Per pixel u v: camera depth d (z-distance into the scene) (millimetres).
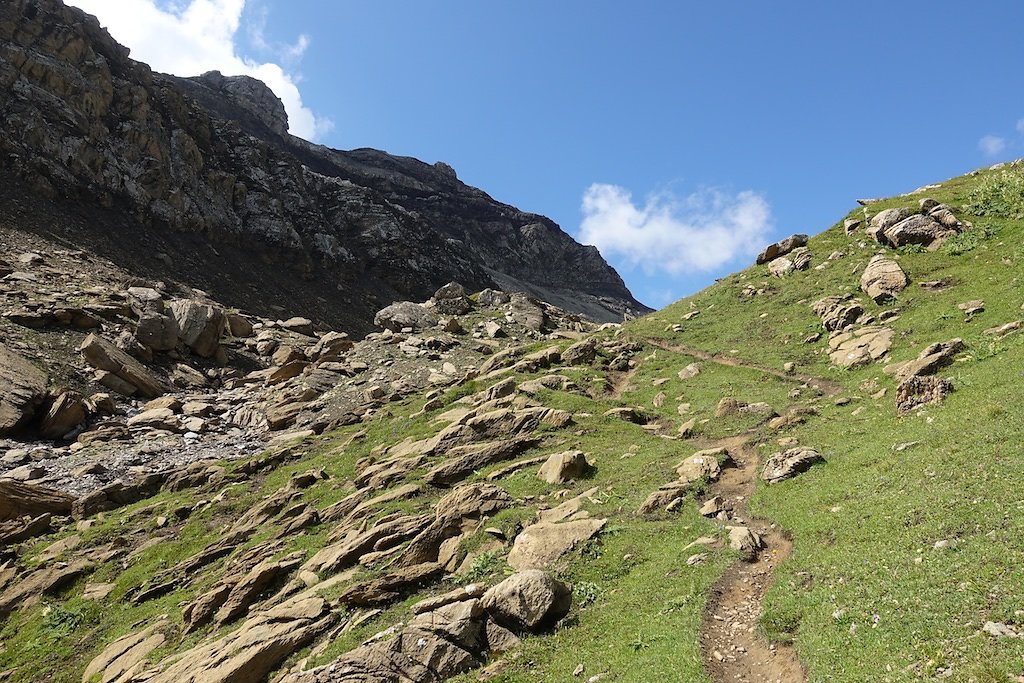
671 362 53125
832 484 23156
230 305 111438
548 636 18562
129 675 22328
